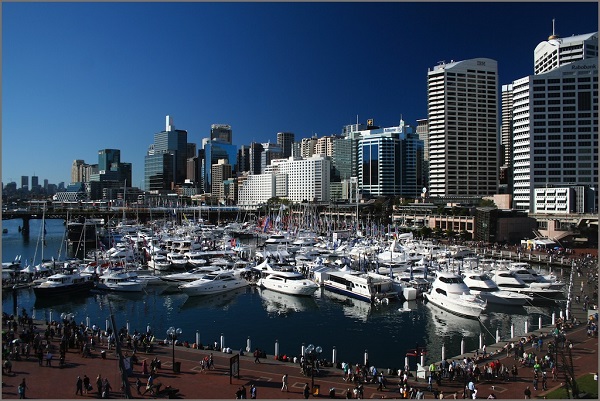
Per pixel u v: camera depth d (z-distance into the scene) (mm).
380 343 71250
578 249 158625
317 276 109875
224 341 72250
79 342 62312
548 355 54000
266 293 103250
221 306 93625
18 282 106562
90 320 83188
